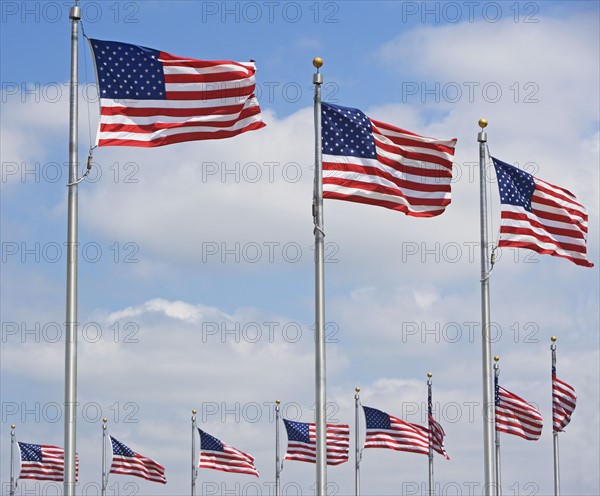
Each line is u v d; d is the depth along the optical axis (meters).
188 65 69.56
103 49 68.69
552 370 118.00
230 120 69.69
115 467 155.12
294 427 136.62
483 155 82.88
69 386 64.94
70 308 65.44
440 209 73.56
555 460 118.81
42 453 157.00
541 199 83.50
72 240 65.75
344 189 72.38
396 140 73.50
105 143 68.06
